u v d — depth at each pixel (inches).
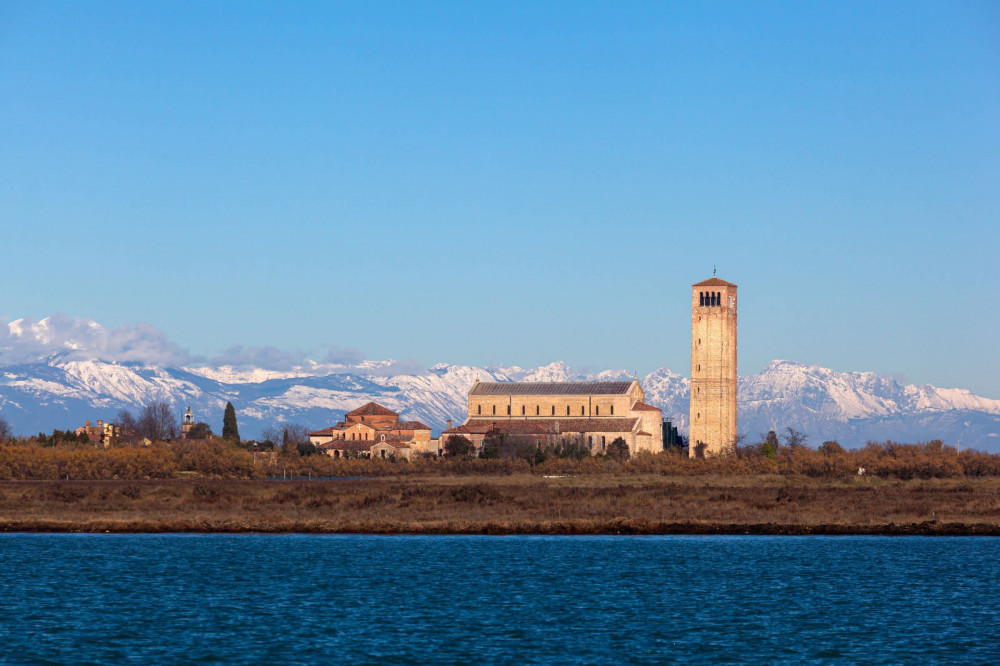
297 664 7524.6
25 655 7701.8
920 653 7810.0
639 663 7554.1
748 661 7608.3
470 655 7765.8
